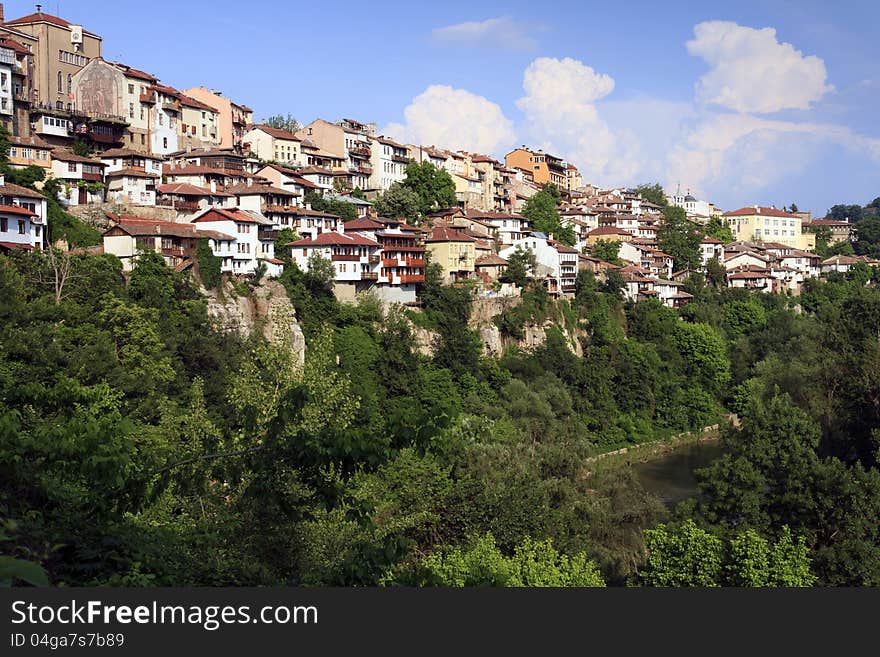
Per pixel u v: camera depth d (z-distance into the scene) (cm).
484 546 4303
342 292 11181
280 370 4834
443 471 5753
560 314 13750
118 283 7919
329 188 14825
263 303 9869
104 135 11706
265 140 14738
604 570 5641
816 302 19338
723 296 18250
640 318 14825
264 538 3170
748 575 4328
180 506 3328
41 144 10038
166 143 13275
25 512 1933
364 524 1961
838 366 8112
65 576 1805
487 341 12444
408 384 10275
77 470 1973
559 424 10188
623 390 12750
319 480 1938
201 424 4381
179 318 8088
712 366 14100
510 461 6512
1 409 2105
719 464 5606
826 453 7294
